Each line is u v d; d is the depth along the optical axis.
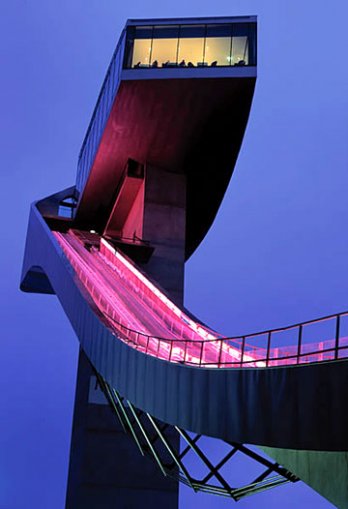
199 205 54.22
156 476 38.25
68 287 34.88
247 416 16.62
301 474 17.14
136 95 43.44
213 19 44.19
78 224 60.47
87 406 39.38
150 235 47.88
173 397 20.17
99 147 48.66
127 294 40.56
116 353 25.22
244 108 43.88
